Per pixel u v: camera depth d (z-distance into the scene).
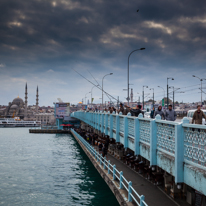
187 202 11.10
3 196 23.42
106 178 18.44
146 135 13.33
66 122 116.69
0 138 98.12
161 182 14.23
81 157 47.31
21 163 41.25
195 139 7.98
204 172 7.47
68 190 24.83
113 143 28.81
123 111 20.81
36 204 21.16
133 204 11.48
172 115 14.42
